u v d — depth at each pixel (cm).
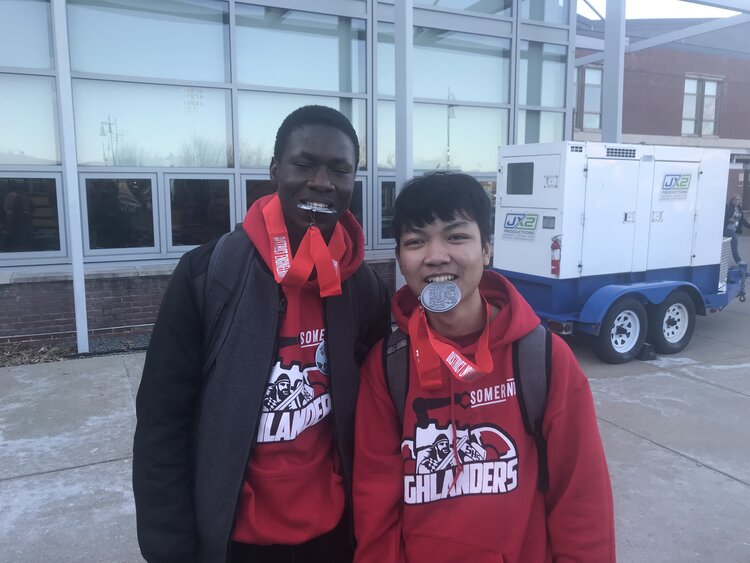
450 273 146
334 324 158
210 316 144
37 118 651
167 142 707
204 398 146
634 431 448
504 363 148
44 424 439
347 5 762
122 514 324
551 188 607
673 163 659
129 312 664
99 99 671
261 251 148
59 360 588
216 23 711
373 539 153
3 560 284
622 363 625
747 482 370
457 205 144
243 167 744
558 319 606
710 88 2275
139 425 145
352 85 788
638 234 648
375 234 815
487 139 902
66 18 587
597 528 144
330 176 146
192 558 144
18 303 620
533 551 149
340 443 160
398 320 158
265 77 743
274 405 149
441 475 148
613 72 818
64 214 665
